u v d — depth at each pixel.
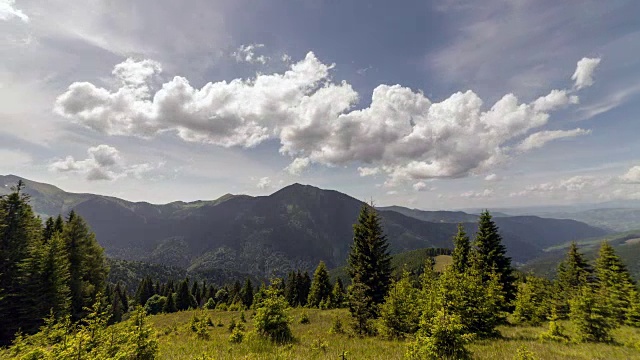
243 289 85.12
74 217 47.78
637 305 29.59
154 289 116.19
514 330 22.08
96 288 49.59
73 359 8.33
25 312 30.69
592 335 17.70
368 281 30.55
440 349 11.43
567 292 30.48
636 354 14.03
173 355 12.93
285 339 17.00
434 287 17.72
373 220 32.59
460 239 33.84
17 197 35.03
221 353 13.66
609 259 39.00
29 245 35.12
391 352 13.80
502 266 32.59
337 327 21.08
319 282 59.94
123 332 9.95
